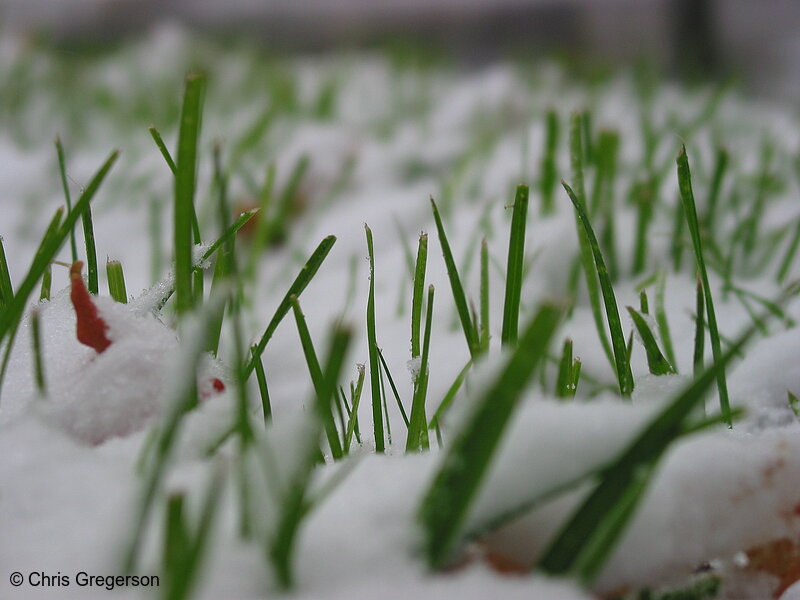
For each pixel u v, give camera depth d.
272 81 1.36
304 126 1.09
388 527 0.25
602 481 0.24
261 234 0.52
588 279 0.40
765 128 0.99
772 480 0.26
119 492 0.26
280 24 2.36
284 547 0.23
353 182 0.87
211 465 0.27
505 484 0.24
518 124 1.11
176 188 0.29
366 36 2.13
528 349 0.23
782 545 0.26
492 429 0.23
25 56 1.49
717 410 0.37
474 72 1.66
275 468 0.24
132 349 0.29
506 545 0.25
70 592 0.24
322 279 0.61
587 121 0.66
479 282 0.49
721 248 0.58
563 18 2.28
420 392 0.33
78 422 0.29
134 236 0.71
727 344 0.42
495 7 2.54
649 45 1.79
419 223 0.72
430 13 2.49
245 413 0.25
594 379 0.41
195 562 0.23
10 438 0.28
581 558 0.24
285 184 0.81
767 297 0.48
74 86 1.36
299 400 0.41
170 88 1.29
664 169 0.67
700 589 0.26
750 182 0.71
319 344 0.46
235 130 1.04
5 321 0.30
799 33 1.79
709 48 1.71
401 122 1.20
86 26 2.24
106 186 0.84
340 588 0.24
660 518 0.25
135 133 1.05
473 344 0.34
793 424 0.36
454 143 1.04
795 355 0.39
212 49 1.72
